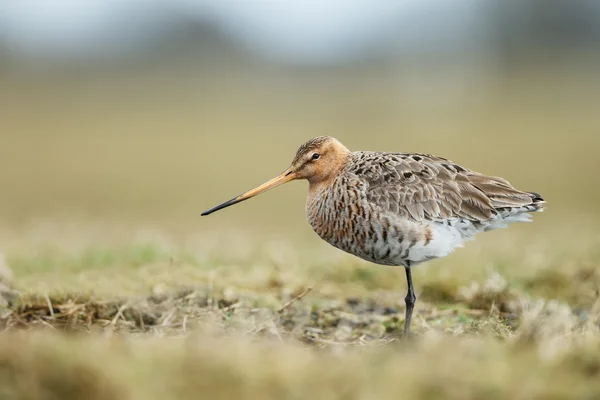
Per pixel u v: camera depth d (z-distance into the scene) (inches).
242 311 459.5
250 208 1087.0
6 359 298.0
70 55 2301.9
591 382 297.9
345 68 2309.3
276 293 519.8
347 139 1551.4
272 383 291.6
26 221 979.9
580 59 2229.3
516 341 347.6
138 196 1176.8
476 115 1791.3
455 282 542.3
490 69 2204.7
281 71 2311.8
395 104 1942.7
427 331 434.0
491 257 634.8
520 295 487.2
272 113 1883.6
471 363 310.7
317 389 289.0
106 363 297.0
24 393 289.0
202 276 525.3
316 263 613.3
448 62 2263.8
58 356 297.7
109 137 1652.3
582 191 1162.6
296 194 1181.7
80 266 574.2
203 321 428.8
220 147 1530.5
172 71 2288.4
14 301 458.0
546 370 304.8
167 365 299.4
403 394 286.8
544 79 2094.0
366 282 569.6
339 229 478.9
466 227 474.6
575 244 679.7
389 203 464.8
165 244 659.4
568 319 402.0
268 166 1360.7
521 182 1219.2
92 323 437.7
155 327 428.1
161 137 1646.2
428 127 1669.5
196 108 1950.1
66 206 1115.3
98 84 2155.5
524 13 2326.5
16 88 2079.2
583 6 2314.2
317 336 438.9
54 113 1883.6
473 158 1370.6
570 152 1396.4
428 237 462.9
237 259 640.4
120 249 627.2
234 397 286.2
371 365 308.3
